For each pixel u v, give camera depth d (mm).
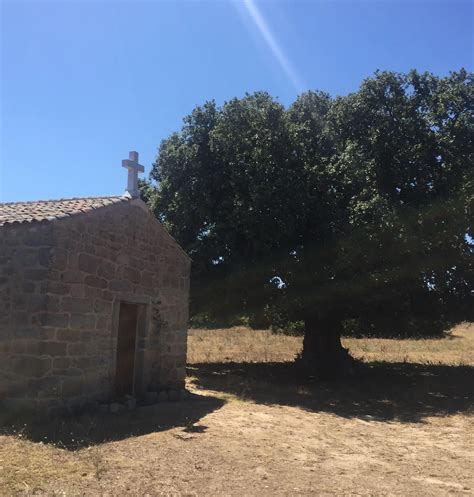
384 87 17547
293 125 16859
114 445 7758
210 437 8820
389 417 12227
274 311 18297
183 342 14320
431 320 19500
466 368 20906
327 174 16266
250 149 16578
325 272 16688
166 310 13469
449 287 17531
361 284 15859
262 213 15695
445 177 16922
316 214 16406
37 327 9062
